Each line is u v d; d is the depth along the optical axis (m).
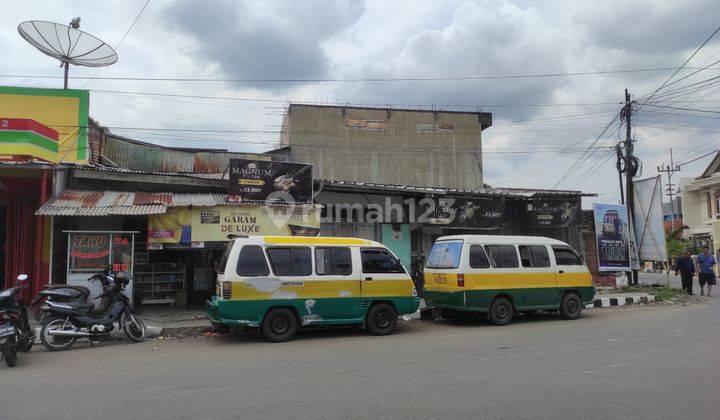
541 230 19.22
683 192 45.84
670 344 8.72
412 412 5.13
